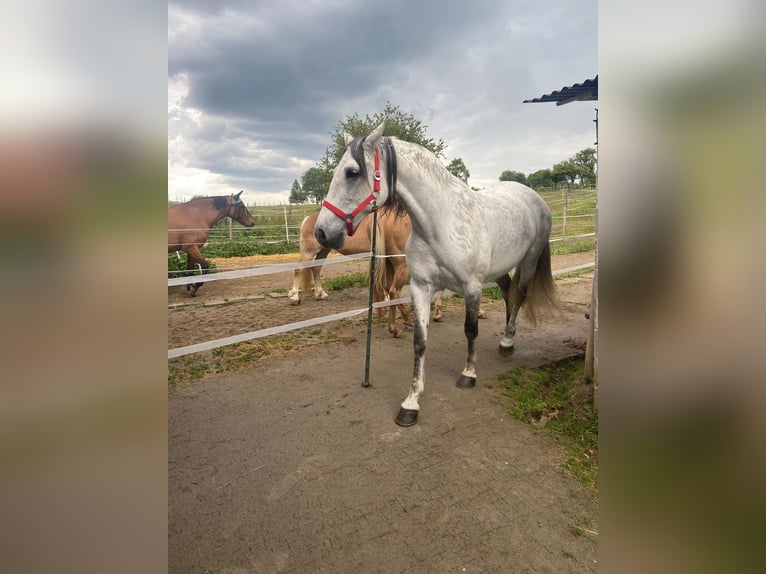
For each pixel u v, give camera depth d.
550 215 3.72
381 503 1.92
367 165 2.33
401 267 4.35
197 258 7.28
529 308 3.79
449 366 3.52
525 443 2.40
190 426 2.60
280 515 1.86
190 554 1.65
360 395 3.02
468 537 1.72
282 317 5.14
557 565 1.59
